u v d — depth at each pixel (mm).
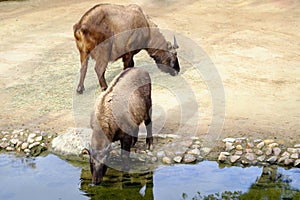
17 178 7121
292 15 14953
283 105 8883
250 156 7375
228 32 13469
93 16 8953
